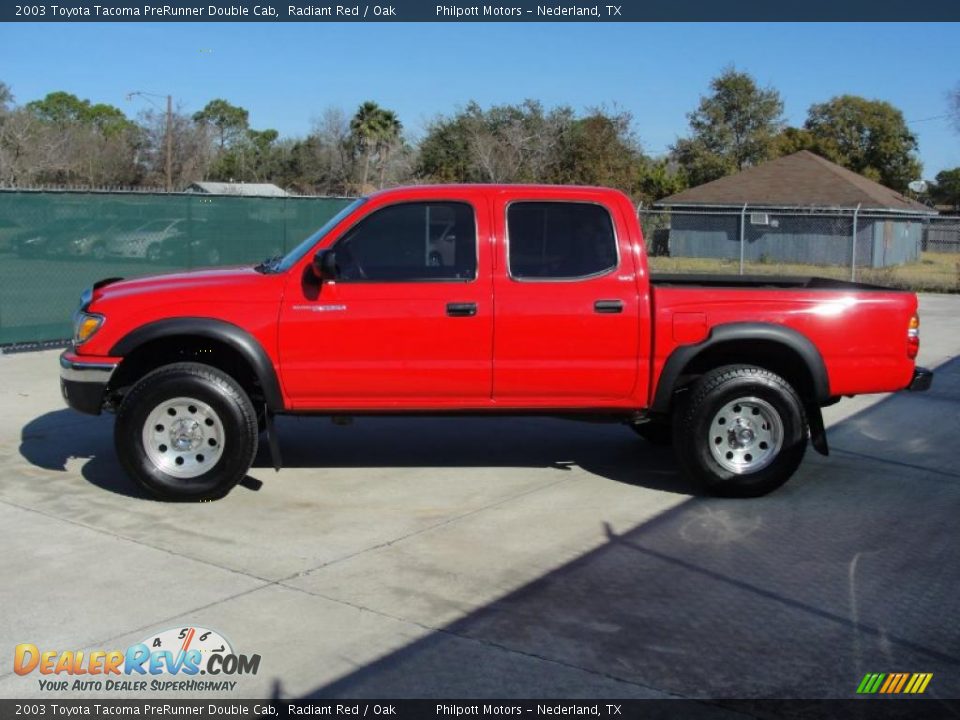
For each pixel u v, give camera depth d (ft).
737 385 21.13
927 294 75.56
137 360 21.80
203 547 18.33
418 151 151.64
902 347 21.52
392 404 21.13
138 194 44.29
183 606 15.61
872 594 16.26
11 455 24.85
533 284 20.99
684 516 20.43
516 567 17.42
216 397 20.52
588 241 21.27
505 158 131.54
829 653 14.10
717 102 186.80
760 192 127.34
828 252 108.17
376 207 20.98
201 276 21.61
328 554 18.02
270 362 20.66
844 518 20.36
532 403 21.39
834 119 199.52
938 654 14.10
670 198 131.13
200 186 168.45
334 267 20.15
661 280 26.17
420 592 16.25
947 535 19.30
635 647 14.25
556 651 14.12
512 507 21.02
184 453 20.93
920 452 26.05
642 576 17.02
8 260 40.22
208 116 264.72
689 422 21.40
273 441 21.15
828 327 21.25
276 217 50.83
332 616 15.28
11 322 40.52
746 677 13.38
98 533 19.06
